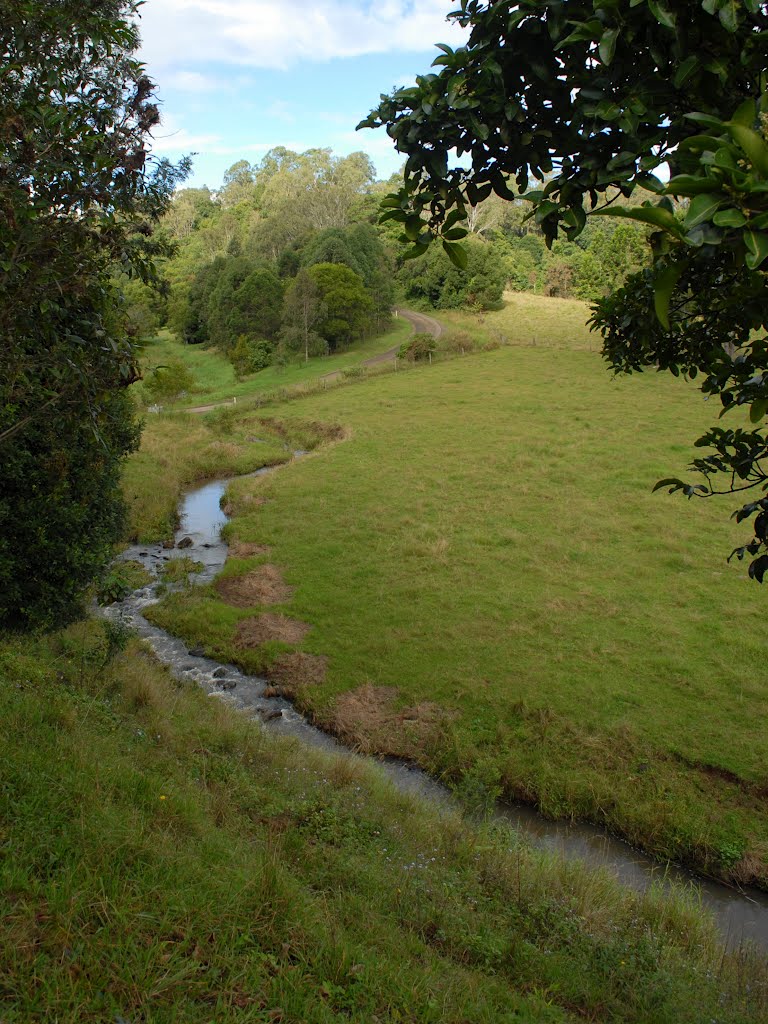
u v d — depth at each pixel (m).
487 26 2.65
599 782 11.35
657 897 8.27
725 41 2.24
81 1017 3.01
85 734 7.20
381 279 70.75
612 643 15.38
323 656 15.55
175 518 25.50
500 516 23.12
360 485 27.27
